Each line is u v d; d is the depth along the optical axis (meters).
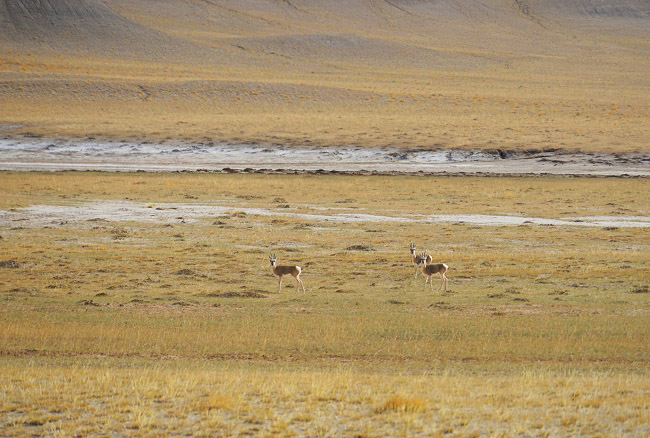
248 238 78.50
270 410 25.44
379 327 43.88
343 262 65.81
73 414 25.17
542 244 75.62
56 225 85.56
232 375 31.95
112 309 48.81
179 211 96.88
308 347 39.88
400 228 85.69
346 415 25.14
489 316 46.94
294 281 58.62
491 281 58.22
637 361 37.56
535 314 47.62
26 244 73.50
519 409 25.91
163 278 59.47
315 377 31.05
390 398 26.44
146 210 97.12
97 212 95.00
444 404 26.45
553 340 41.25
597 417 24.91
